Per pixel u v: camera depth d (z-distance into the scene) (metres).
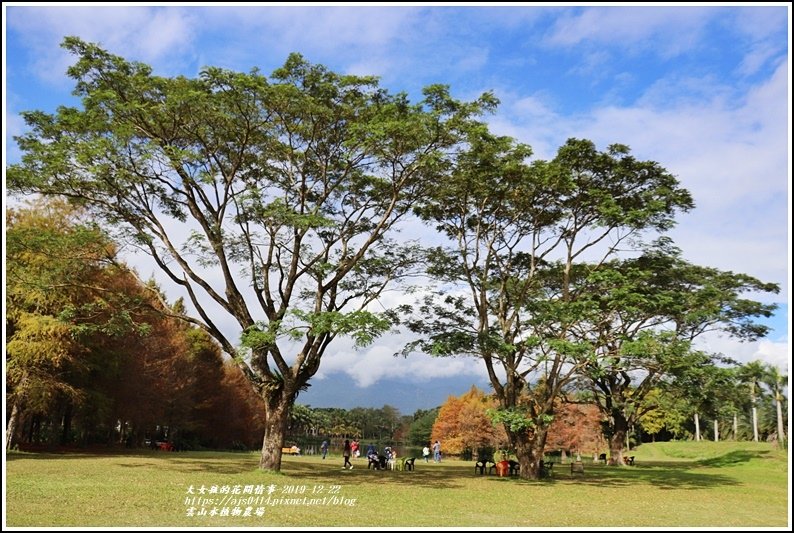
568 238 25.05
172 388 42.53
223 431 54.78
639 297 21.03
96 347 30.97
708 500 17.59
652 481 23.95
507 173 22.48
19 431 29.91
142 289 32.44
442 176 21.98
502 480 22.70
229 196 20.95
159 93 19.64
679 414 58.66
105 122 18.91
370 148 19.94
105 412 34.53
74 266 20.69
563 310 21.08
